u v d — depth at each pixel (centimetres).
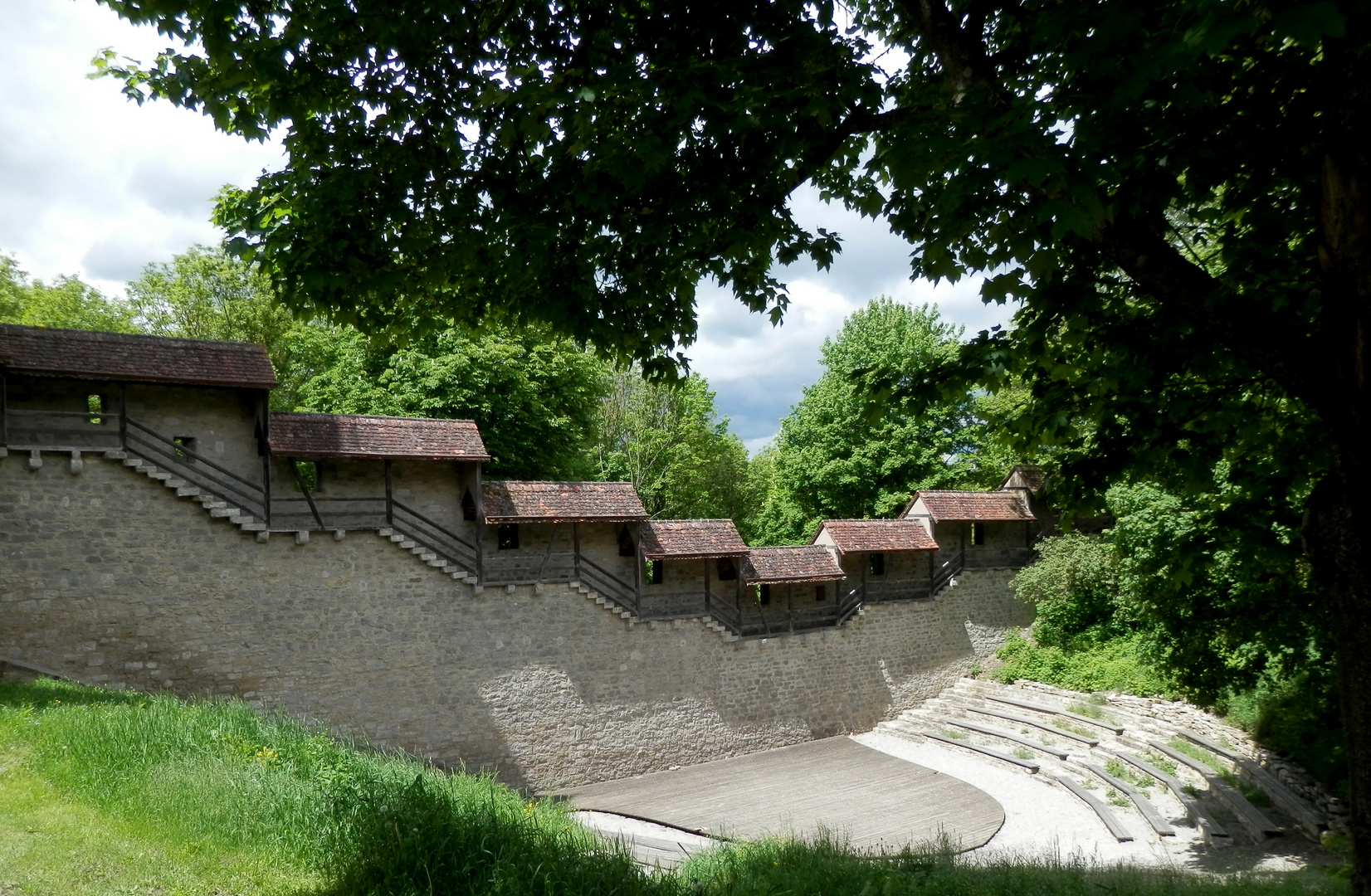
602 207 706
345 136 721
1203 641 1745
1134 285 748
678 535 2533
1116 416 859
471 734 2131
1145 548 1742
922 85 774
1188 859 1577
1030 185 480
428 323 882
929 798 2100
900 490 3734
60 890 714
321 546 1961
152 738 1120
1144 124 571
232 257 740
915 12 639
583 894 745
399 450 2064
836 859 992
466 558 2250
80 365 1681
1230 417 798
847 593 2927
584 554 2445
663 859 1454
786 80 639
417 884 734
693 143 720
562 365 3148
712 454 4497
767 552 2741
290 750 1218
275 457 2028
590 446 3859
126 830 836
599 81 630
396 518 2119
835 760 2509
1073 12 464
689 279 796
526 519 2209
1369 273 473
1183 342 752
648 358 846
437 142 729
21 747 1064
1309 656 1578
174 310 3441
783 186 718
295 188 745
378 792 943
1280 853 1523
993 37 731
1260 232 692
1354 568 528
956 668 3098
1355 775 542
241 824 873
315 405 2997
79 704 1316
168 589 1781
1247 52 567
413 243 766
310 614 1938
